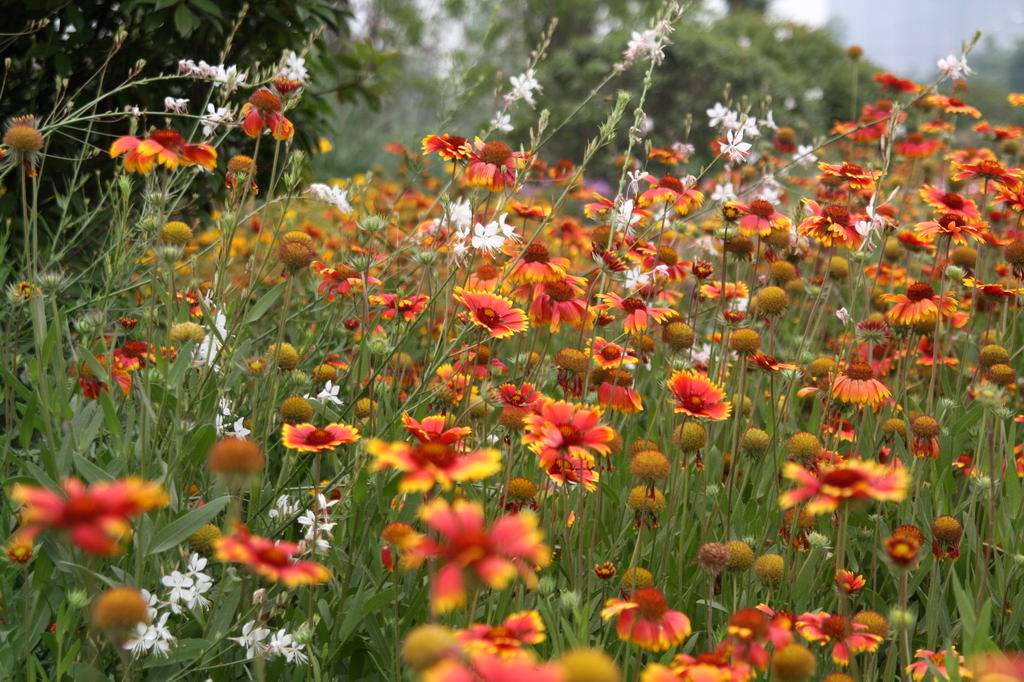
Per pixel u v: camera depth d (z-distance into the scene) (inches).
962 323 140.9
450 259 124.6
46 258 144.9
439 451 65.7
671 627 71.7
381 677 90.8
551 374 130.5
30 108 178.7
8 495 93.9
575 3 714.2
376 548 96.1
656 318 113.0
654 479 85.8
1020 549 105.7
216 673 87.0
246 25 184.7
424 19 478.9
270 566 62.1
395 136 451.8
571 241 192.1
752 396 145.0
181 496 93.9
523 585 84.3
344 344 138.4
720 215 148.2
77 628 85.2
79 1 174.6
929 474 122.3
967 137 267.1
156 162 110.5
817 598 106.2
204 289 144.1
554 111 560.1
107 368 98.1
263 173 195.0
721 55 542.9
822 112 530.9
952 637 97.7
